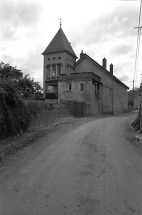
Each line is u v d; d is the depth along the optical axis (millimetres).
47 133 10320
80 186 3955
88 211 3057
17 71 21234
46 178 4398
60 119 17391
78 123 14945
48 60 32688
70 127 12648
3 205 3279
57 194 3629
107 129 11750
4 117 8312
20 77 21500
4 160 5789
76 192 3697
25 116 10188
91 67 30859
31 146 7531
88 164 5336
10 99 8789
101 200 3393
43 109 14336
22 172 4793
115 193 3650
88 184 4051
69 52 32406
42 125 13203
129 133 10500
